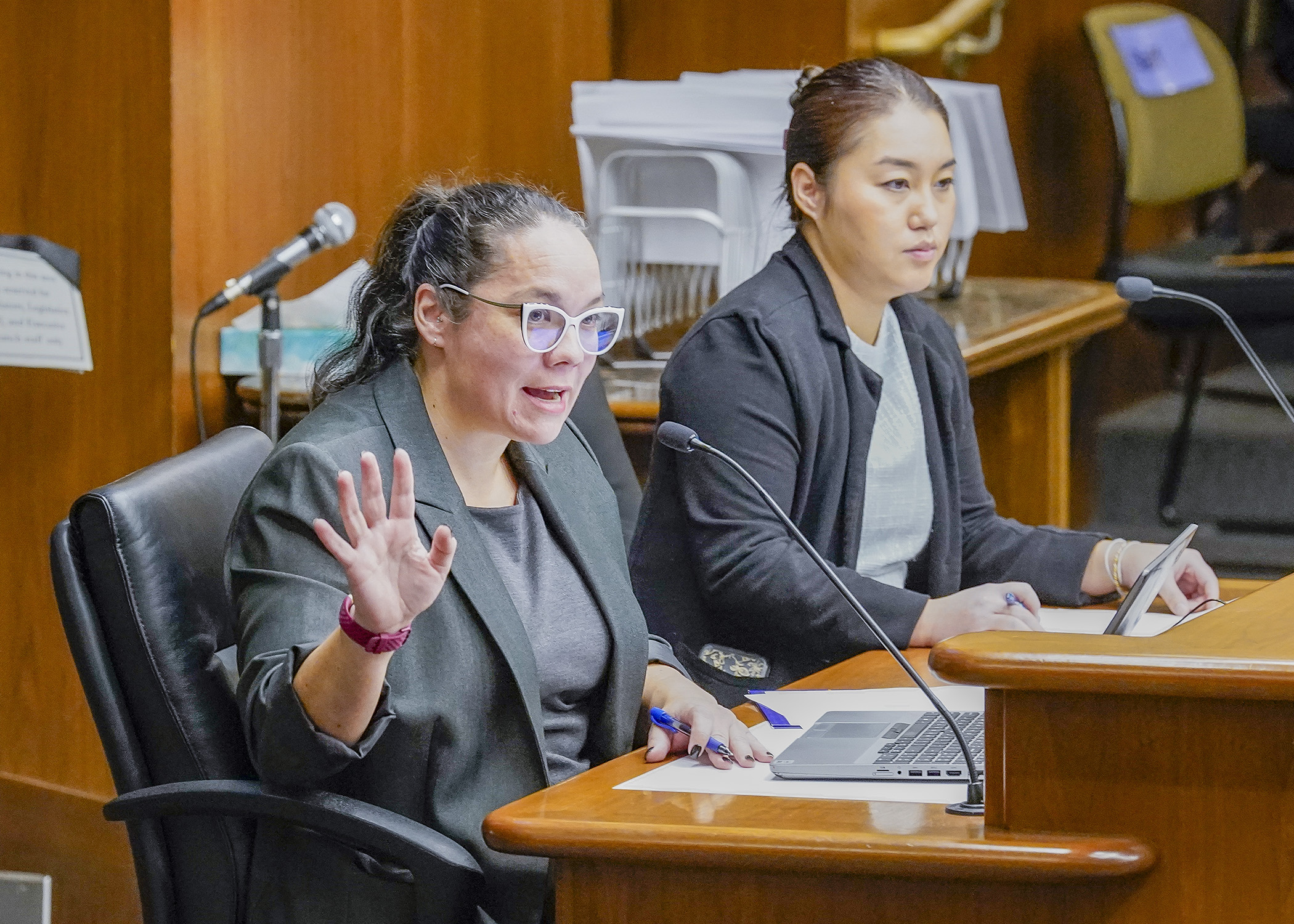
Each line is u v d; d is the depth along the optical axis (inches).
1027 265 622.2
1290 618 155.3
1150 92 580.4
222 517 203.2
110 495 188.1
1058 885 139.5
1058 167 631.8
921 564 276.7
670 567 259.3
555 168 497.7
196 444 376.2
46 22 374.3
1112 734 138.8
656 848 147.6
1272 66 652.1
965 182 458.0
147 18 365.4
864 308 271.9
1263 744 134.8
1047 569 270.5
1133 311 517.3
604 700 201.0
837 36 477.4
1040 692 140.3
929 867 139.9
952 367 280.5
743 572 245.3
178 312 370.9
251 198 391.2
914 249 264.1
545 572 199.9
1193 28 602.9
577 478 211.9
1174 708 136.9
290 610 176.1
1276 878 135.0
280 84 397.7
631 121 409.7
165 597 188.4
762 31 485.1
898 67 270.4
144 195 369.4
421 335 194.9
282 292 402.3
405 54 438.0
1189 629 149.9
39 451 385.1
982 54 545.0
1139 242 658.8
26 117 378.6
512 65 476.1
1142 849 136.5
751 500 250.8
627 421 342.0
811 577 242.5
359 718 167.3
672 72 501.4
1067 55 633.6
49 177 377.7
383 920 178.4
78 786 386.0
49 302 369.1
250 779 190.5
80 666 185.9
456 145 457.7
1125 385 597.6
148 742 187.3
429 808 181.6
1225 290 506.6
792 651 250.8
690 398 256.4
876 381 266.1
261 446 221.3
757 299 262.4
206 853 184.7
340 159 418.3
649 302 424.8
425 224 195.6
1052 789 140.8
